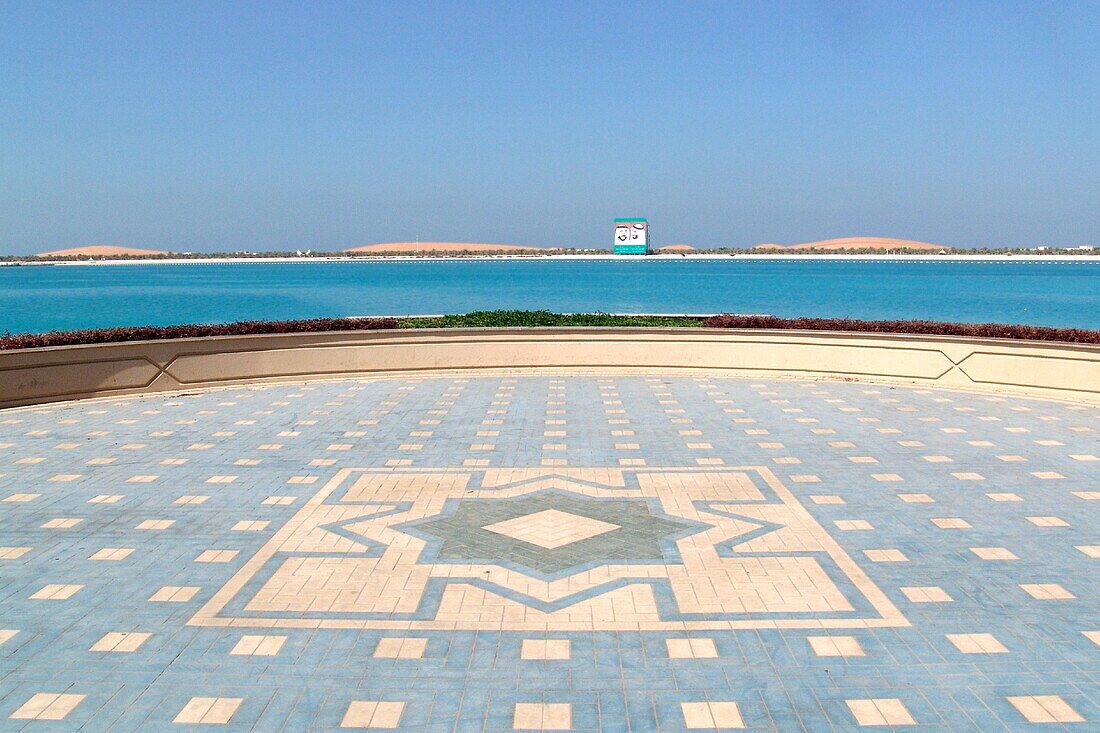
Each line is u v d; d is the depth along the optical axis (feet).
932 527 26.05
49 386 46.93
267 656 18.22
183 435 39.14
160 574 22.75
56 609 20.61
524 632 19.25
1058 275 334.24
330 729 15.53
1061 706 16.16
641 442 37.40
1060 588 21.48
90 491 30.30
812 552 24.07
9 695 16.74
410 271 418.72
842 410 44.21
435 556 23.94
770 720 15.76
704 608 20.45
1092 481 30.81
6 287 262.88
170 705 16.35
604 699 16.44
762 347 55.42
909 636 18.98
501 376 56.18
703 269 424.05
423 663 17.88
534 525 26.50
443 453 35.63
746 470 32.76
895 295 189.26
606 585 21.84
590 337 56.95
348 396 49.06
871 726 15.57
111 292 227.40
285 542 25.13
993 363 49.21
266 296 201.77
